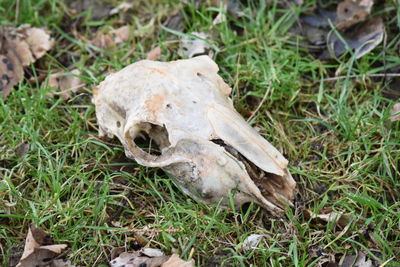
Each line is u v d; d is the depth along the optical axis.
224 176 2.60
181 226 2.72
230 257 2.60
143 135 3.07
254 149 2.61
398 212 2.75
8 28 3.79
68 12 4.03
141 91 2.72
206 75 2.86
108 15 4.06
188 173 2.64
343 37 3.61
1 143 3.17
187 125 2.63
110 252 2.70
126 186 2.95
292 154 3.12
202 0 3.86
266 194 2.78
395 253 2.66
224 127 2.62
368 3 3.56
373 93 3.38
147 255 2.64
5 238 2.78
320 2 3.78
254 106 3.35
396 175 2.94
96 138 3.16
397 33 3.58
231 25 3.77
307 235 2.75
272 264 2.61
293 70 3.50
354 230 2.74
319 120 3.20
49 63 3.64
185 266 2.50
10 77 3.51
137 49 3.73
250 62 3.46
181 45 3.62
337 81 3.42
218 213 2.71
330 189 2.88
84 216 2.82
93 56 3.73
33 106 3.29
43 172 2.99
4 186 2.92
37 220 2.75
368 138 3.10
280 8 3.80
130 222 2.84
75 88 3.46
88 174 3.00
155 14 3.98
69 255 2.68
